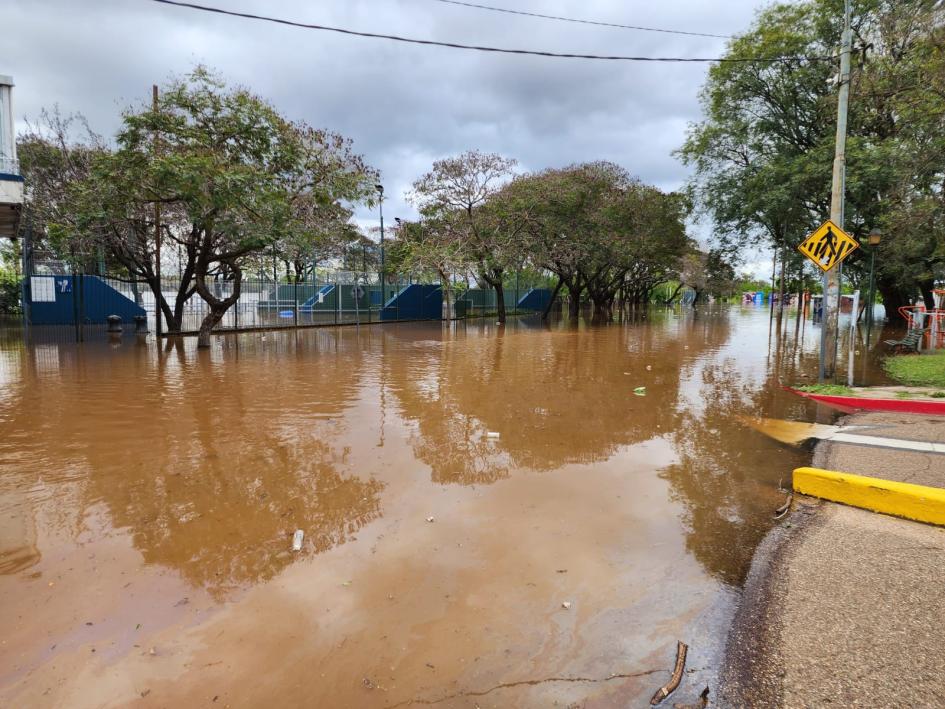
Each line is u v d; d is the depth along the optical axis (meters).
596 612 3.23
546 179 27.11
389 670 2.73
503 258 25.97
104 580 3.49
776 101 20.38
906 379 11.03
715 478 5.52
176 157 12.58
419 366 13.14
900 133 15.88
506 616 3.19
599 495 5.06
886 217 14.23
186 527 4.27
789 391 10.37
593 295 42.06
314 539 4.12
